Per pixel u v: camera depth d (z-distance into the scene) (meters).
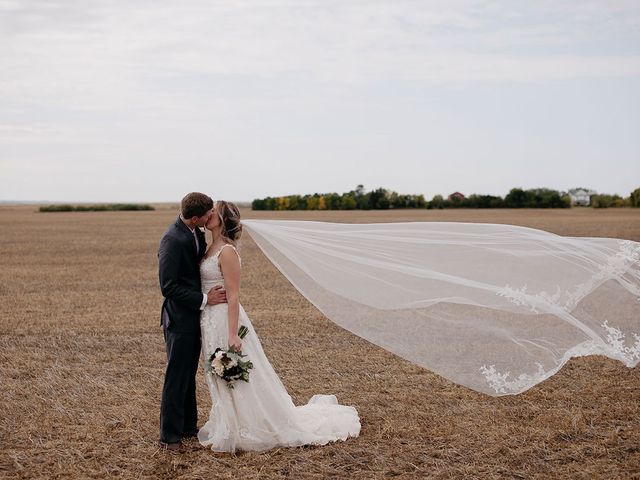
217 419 5.86
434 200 93.38
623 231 33.72
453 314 6.38
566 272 6.37
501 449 5.80
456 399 7.23
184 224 5.95
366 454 5.74
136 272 19.70
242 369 5.68
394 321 6.39
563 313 6.10
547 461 5.55
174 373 5.90
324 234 6.61
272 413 5.94
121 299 14.57
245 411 5.82
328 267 6.42
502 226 6.77
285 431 5.95
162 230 41.44
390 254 6.45
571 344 6.19
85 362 8.91
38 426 6.42
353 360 8.94
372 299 6.38
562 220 48.66
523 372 6.01
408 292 6.36
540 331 6.34
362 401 7.21
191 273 5.97
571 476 5.23
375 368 8.53
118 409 6.92
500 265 6.42
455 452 5.73
